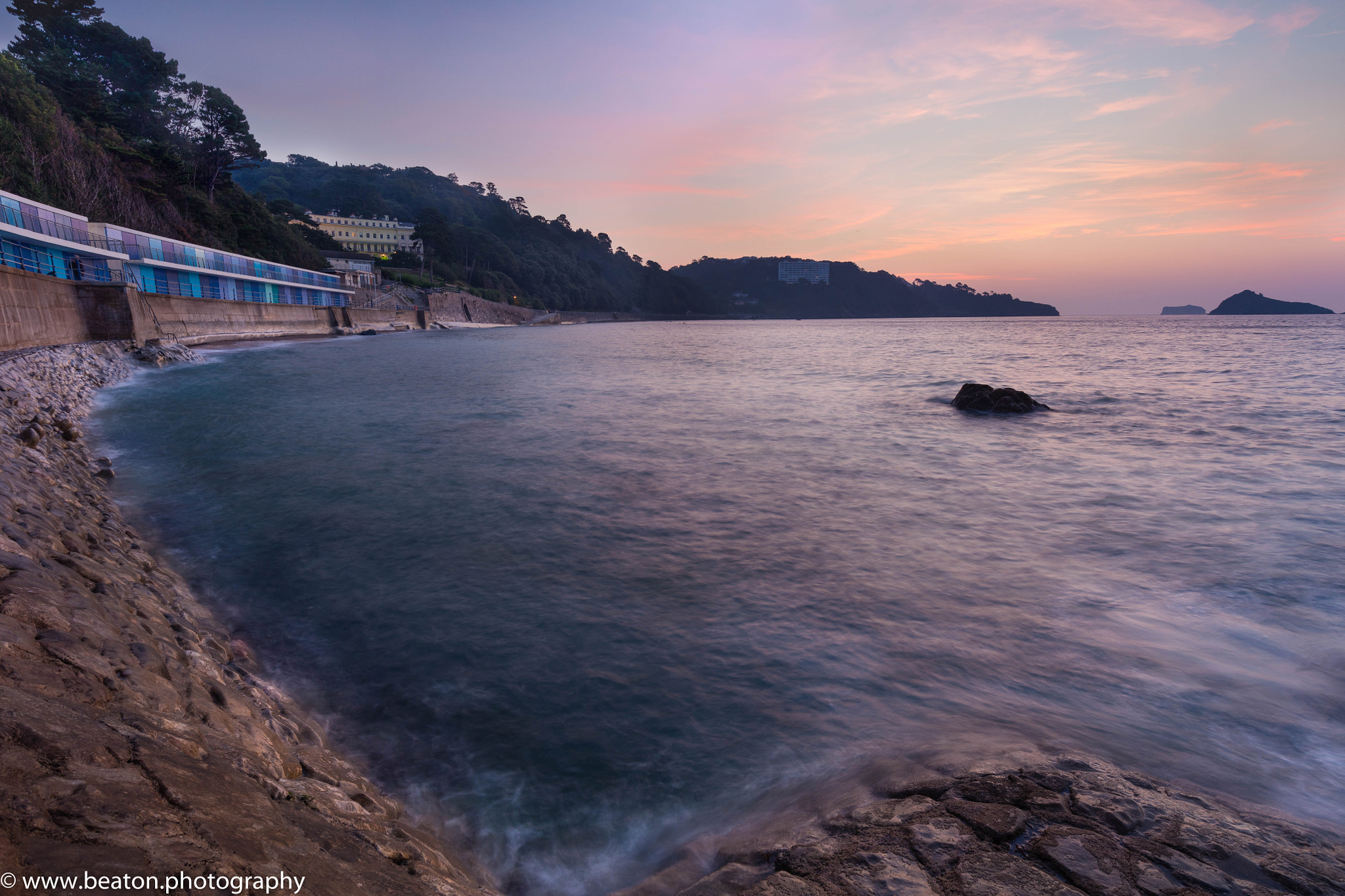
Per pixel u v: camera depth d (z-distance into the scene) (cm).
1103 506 1367
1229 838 437
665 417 2497
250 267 5991
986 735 611
